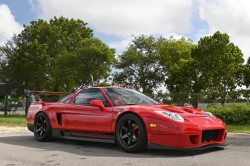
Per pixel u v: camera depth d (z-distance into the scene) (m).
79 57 30.52
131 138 3.98
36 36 28.61
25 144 5.00
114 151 4.11
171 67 30.59
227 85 28.27
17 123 10.31
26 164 3.25
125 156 3.69
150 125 3.75
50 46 30.14
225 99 11.23
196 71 29.23
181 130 3.59
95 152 4.04
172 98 12.34
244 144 4.79
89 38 33.34
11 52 27.31
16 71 26.73
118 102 4.50
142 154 3.81
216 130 4.14
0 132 7.27
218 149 4.24
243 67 29.55
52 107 5.26
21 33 29.53
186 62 29.52
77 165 3.17
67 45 31.80
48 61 28.45
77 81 33.94
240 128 8.04
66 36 31.88
